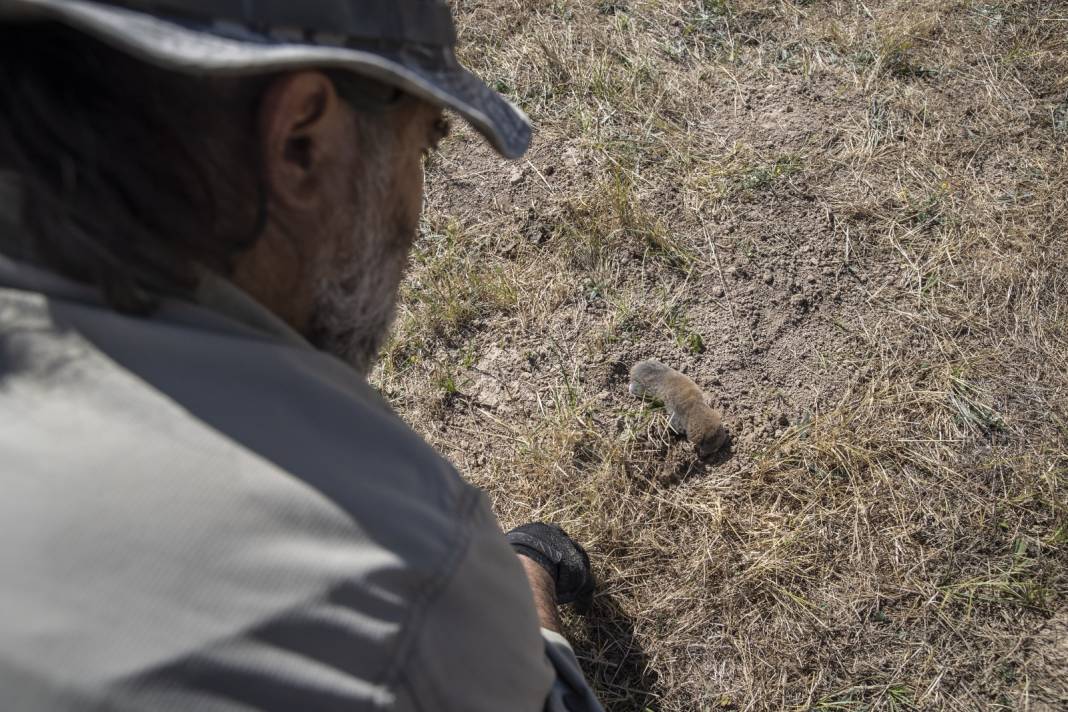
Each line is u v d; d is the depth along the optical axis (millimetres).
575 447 2754
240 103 730
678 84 3512
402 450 841
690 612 2477
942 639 2344
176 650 621
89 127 655
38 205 655
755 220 3113
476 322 3051
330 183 857
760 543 2533
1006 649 2311
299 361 802
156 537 644
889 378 2746
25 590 611
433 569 790
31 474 640
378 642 720
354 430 800
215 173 740
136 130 680
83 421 666
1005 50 3385
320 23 720
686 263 3049
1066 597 2352
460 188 3363
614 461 2701
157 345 711
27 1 582
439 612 792
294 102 754
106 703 596
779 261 3018
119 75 665
